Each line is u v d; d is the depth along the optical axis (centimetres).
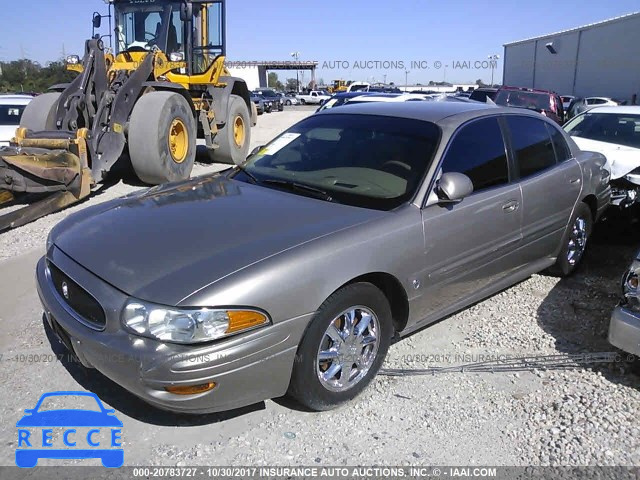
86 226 332
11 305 440
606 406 322
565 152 491
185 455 280
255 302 263
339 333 306
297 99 5075
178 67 1055
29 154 713
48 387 330
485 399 329
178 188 390
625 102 2883
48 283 321
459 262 369
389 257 317
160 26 1066
